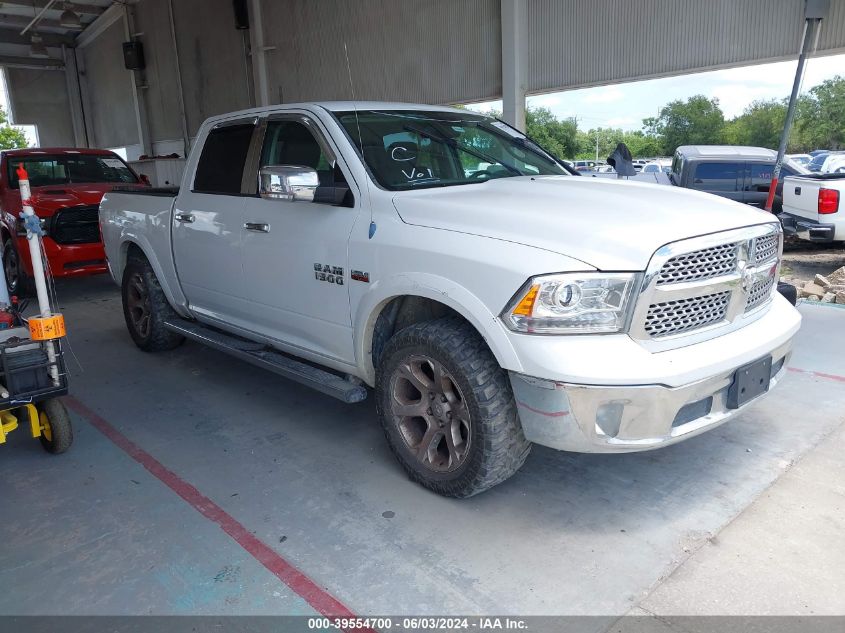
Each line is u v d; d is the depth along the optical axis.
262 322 4.18
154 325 5.34
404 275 3.03
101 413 4.34
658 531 2.85
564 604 2.42
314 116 3.77
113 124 24.22
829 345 5.18
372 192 3.36
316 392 4.62
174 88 19.84
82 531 2.98
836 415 3.90
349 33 13.56
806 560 2.62
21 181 3.32
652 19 9.27
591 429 2.59
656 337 2.68
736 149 11.50
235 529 2.96
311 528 2.96
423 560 2.70
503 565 2.66
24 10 21.17
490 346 2.71
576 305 2.56
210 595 2.52
